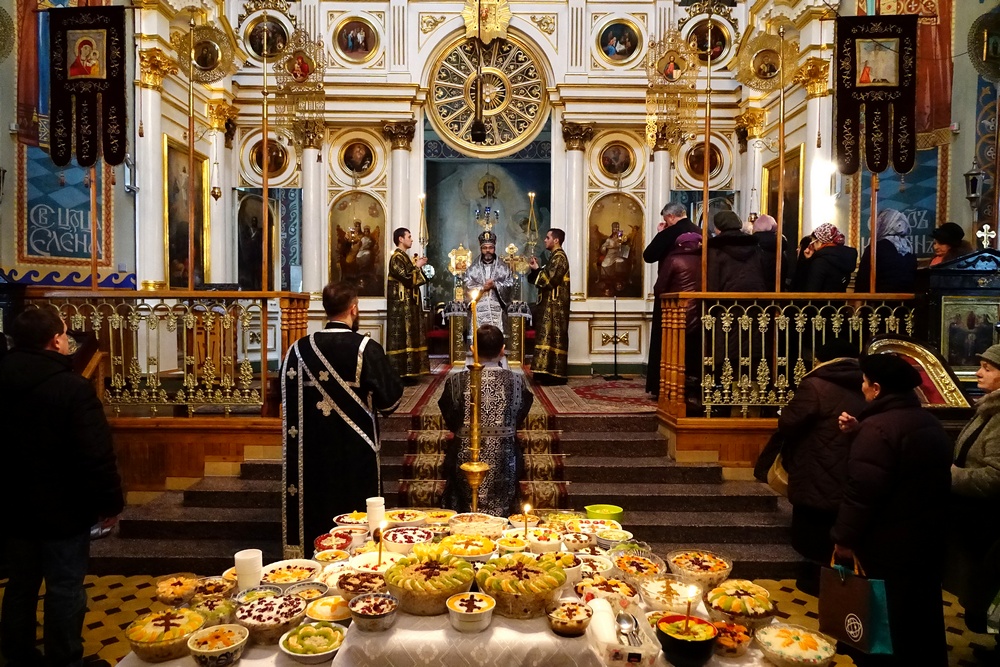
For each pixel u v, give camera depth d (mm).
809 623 4664
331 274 11781
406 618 2580
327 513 4520
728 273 6820
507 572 2680
